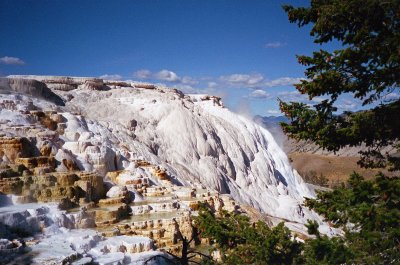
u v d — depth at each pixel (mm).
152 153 25438
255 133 39312
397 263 6254
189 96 40094
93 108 28438
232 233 8422
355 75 7609
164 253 11836
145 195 17922
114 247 11398
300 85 7824
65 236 11562
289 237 8461
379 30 7316
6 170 13992
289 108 8062
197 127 31297
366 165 8250
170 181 21281
